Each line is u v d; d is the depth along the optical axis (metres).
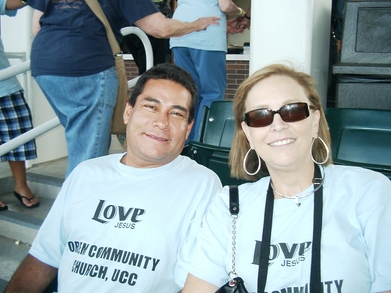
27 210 3.03
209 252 1.40
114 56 2.29
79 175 1.77
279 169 1.33
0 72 2.45
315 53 2.79
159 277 1.52
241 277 1.32
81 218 1.64
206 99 3.15
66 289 1.58
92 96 2.20
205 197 1.62
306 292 1.23
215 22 2.39
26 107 3.01
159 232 1.55
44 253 1.75
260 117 1.32
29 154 3.01
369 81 2.67
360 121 2.04
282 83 1.35
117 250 1.55
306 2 2.61
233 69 6.43
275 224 1.32
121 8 2.21
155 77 1.69
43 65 2.16
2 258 2.65
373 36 2.62
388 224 1.23
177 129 1.67
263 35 2.77
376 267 1.22
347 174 1.35
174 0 4.38
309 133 1.32
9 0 2.35
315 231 1.26
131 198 1.62
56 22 2.13
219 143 2.46
